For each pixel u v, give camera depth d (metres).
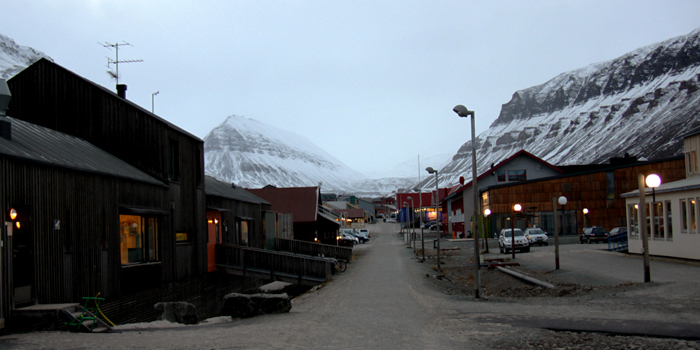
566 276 21.25
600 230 45.56
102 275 15.41
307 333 10.34
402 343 9.07
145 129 20.17
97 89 20.58
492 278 25.50
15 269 11.97
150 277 18.45
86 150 18.20
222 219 27.72
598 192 55.56
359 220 131.75
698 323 9.34
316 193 55.25
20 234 12.21
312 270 26.22
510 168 66.75
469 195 68.00
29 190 12.41
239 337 9.96
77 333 11.16
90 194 15.01
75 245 14.16
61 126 20.61
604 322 9.91
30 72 21.03
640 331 8.88
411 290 20.09
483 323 10.81
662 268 21.25
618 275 19.94
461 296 17.75
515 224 56.09
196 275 22.98
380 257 46.03
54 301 13.13
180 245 21.38
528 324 10.27
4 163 11.59
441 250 50.72
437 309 13.94
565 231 55.22
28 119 20.72
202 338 9.93
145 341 9.62
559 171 66.19
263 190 56.16
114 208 16.27
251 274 25.88
